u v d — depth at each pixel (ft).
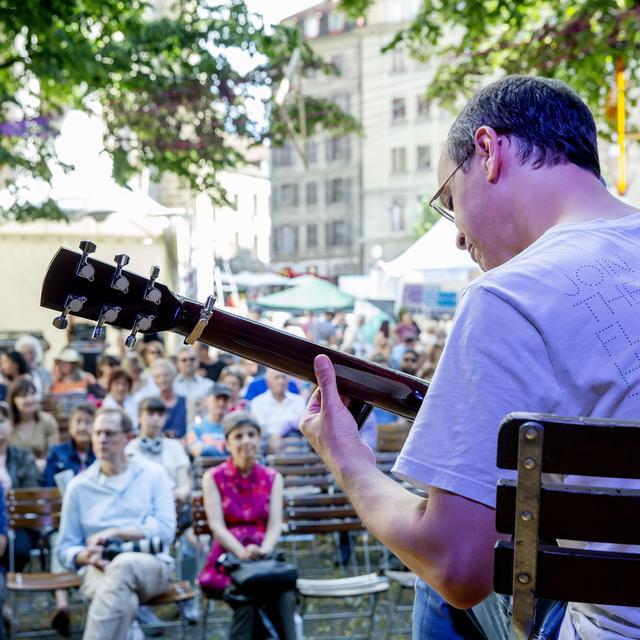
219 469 18.80
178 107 49.16
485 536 4.25
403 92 181.27
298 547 27.32
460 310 4.50
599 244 4.57
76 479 18.61
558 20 35.32
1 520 16.87
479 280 4.53
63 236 55.21
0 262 55.16
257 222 130.11
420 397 6.10
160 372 29.27
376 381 6.07
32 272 55.62
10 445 22.29
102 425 18.39
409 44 38.63
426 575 4.43
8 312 55.93
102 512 18.35
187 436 27.86
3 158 44.19
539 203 4.90
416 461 4.39
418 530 4.40
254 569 16.78
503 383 4.26
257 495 18.70
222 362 38.22
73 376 39.14
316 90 183.42
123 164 50.14
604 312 4.33
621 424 3.85
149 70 46.47
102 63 41.22
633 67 36.06
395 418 32.09
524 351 4.29
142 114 48.85
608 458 3.89
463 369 4.36
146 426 22.74
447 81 39.45
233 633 16.79
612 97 37.52
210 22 47.57
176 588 18.12
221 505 18.51
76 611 21.90
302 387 40.96
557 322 4.30
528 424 3.89
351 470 5.03
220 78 48.73
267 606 16.85
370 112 182.50
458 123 5.21
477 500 4.23
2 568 16.92
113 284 5.50
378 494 4.84
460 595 4.33
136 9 43.68
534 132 4.93
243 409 29.30
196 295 53.31
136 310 5.67
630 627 4.25
